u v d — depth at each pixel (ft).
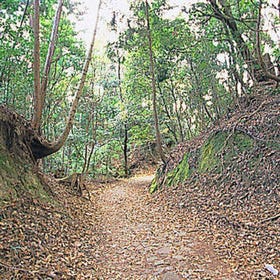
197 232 24.08
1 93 33.96
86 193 45.62
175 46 42.22
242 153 31.37
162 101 66.39
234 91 44.73
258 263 17.07
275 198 24.27
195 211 29.66
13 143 26.13
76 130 54.19
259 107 35.42
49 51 30.83
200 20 37.86
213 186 32.04
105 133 67.92
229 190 29.30
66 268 17.07
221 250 19.75
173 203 34.86
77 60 44.01
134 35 42.68
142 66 53.31
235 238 21.16
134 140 75.51
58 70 46.03
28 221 20.89
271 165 27.09
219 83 49.80
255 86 40.27
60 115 54.44
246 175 28.78
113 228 27.48
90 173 65.77
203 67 44.68
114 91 80.12
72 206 31.09
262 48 39.86
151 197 42.57
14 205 21.54
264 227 20.98
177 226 26.48
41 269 15.80
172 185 41.29
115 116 72.54
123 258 20.01
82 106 56.03
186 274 16.76
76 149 54.85
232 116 40.47
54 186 36.14
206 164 36.17
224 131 36.27
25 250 17.13
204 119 55.47
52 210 25.20
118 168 81.20
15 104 35.27
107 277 17.12
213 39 39.09
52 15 39.14
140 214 32.96
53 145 29.99
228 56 39.58
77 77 53.26
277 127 29.96
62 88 53.78
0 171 22.98
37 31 27.73
